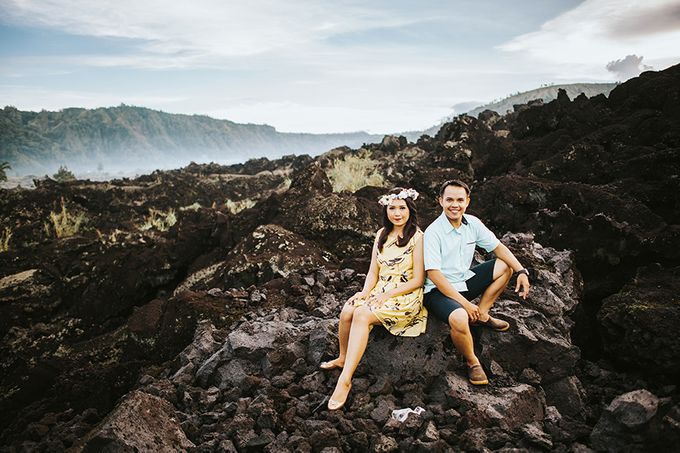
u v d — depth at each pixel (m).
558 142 11.23
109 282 8.89
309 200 9.45
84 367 6.56
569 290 5.82
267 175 25.12
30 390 6.77
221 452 3.83
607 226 6.91
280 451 3.76
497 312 4.80
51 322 8.48
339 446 3.79
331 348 4.80
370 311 4.32
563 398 4.53
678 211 7.71
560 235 7.28
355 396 4.27
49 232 14.81
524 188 8.95
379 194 11.13
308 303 6.24
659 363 4.89
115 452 3.60
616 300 5.55
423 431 3.81
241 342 4.95
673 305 5.15
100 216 17.81
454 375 4.37
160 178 23.45
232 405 4.40
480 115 21.27
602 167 9.30
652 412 3.47
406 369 4.44
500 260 4.55
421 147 19.89
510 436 3.81
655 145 9.09
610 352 5.44
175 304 6.71
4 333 8.19
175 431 3.99
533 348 4.58
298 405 4.25
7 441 5.64
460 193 4.33
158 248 9.38
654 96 10.67
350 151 21.77
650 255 6.64
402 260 4.48
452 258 4.44
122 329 7.09
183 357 5.46
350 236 8.90
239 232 9.68
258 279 7.71
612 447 3.60
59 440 4.65
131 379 6.30
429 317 4.62
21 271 9.95
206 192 22.05
